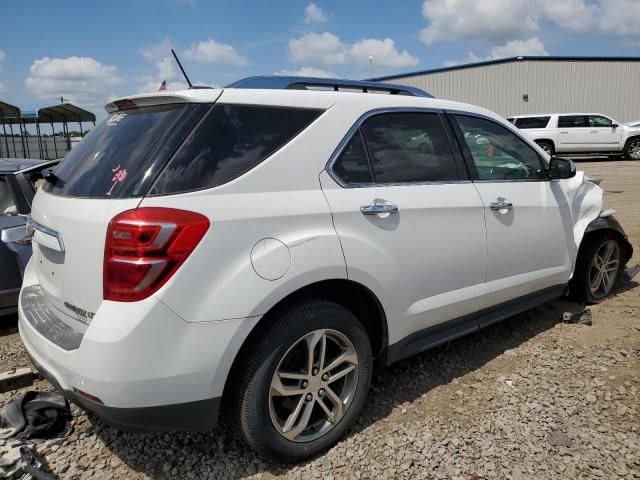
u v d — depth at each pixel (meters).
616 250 4.76
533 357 3.70
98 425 2.96
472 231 3.28
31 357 2.57
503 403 3.12
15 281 4.30
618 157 22.11
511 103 29.41
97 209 2.24
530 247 3.73
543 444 2.72
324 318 2.55
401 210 2.88
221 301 2.21
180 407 2.21
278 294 2.35
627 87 28.89
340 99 2.86
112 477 2.54
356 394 2.77
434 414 3.03
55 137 29.23
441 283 3.14
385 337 2.91
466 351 3.84
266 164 2.47
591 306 4.66
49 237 2.52
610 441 2.73
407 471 2.54
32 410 2.93
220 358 2.23
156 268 2.10
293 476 2.53
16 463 2.48
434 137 3.27
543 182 3.93
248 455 2.69
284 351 2.44
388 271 2.81
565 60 28.61
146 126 2.49
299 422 2.58
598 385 3.29
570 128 20.67
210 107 2.45
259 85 3.14
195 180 2.28
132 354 2.08
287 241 2.41
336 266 2.55
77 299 2.32
